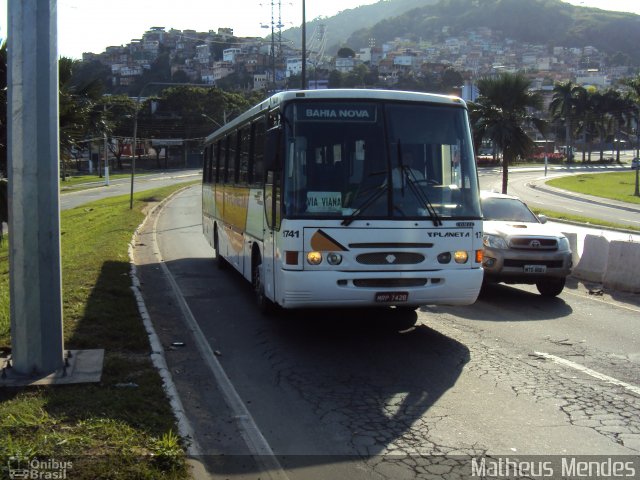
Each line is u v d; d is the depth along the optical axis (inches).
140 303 375.6
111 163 3912.4
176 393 229.8
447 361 288.7
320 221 294.4
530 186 2395.4
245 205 414.0
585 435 207.2
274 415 224.1
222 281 501.4
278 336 333.1
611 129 4104.3
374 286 297.4
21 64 235.1
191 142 3567.9
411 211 302.7
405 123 309.9
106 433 183.9
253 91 3971.5
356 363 286.0
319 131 302.5
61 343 245.9
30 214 236.7
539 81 7263.8
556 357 295.6
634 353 303.0
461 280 305.9
